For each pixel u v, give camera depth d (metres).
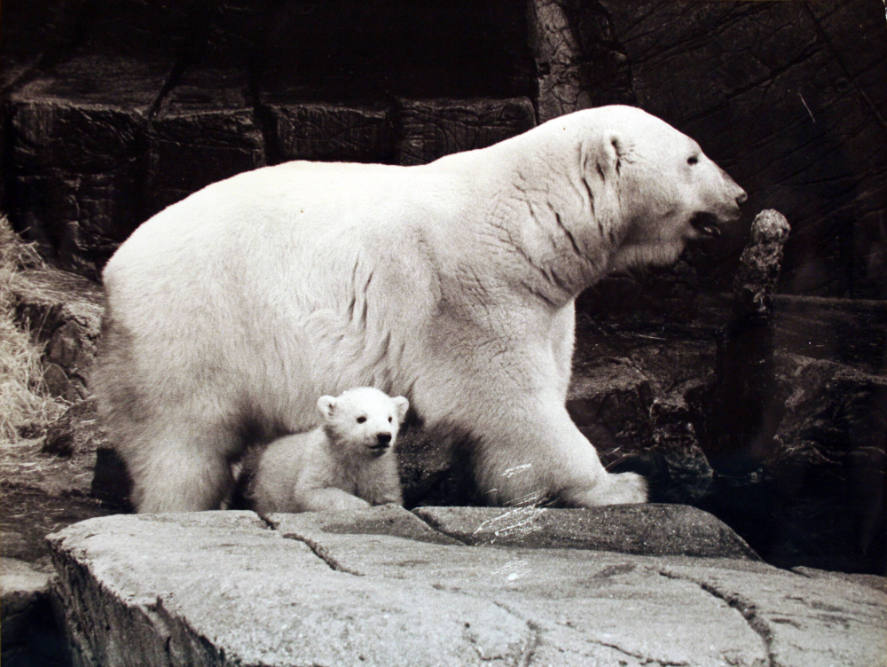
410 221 3.96
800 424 4.27
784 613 2.34
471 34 5.12
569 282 4.09
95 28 5.40
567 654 2.07
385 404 3.71
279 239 3.96
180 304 3.84
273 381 3.95
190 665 2.29
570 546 3.19
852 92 4.52
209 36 5.40
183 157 5.31
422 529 3.23
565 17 5.01
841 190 4.55
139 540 2.98
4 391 4.79
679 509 3.38
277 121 5.25
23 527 3.85
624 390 4.57
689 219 4.16
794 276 4.53
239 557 2.75
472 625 2.16
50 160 5.31
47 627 3.24
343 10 5.23
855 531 3.76
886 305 4.42
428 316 3.92
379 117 5.20
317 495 3.66
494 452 3.96
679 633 2.18
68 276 5.41
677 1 4.75
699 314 4.97
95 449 4.53
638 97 4.88
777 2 4.59
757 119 4.67
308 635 2.14
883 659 2.13
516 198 3.98
